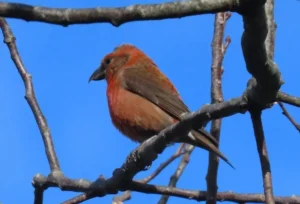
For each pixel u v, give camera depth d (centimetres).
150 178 1195
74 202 1032
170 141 951
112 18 650
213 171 956
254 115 790
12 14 650
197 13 649
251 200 1077
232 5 644
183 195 1065
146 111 1416
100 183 1028
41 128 1107
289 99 824
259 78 732
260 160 784
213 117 830
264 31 671
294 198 1087
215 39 1076
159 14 648
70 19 652
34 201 1045
